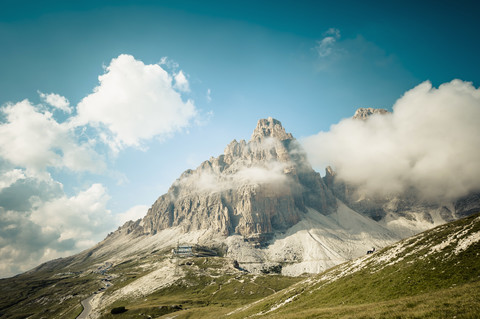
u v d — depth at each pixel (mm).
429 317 37125
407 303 46750
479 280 53156
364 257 111875
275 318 67250
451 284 57062
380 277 78125
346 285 84750
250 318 97438
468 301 38562
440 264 67188
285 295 109750
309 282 115875
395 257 87688
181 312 185000
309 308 79625
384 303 53750
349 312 53812
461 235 75125
